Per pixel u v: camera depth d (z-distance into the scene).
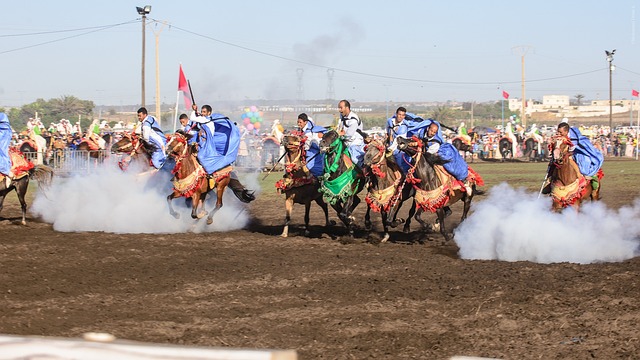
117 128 45.38
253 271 12.51
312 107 106.44
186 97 34.00
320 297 10.67
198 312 9.85
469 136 52.31
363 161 15.71
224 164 17.33
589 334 8.69
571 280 11.48
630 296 10.38
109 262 13.27
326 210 17.61
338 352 8.12
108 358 2.50
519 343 8.39
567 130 15.16
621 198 24.88
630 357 7.79
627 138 59.34
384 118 111.94
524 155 52.59
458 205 22.88
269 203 24.30
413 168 15.04
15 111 86.00
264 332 8.88
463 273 12.24
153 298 10.59
